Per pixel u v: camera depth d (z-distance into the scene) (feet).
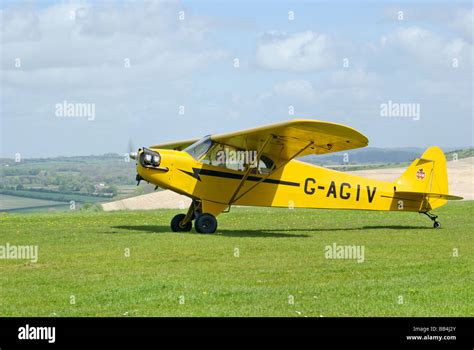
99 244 52.24
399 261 44.04
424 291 33.81
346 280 36.83
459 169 200.75
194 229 67.41
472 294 33.19
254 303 31.24
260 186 66.80
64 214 84.58
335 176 70.74
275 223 74.02
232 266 41.55
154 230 65.05
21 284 35.53
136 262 43.06
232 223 73.87
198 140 68.13
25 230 63.52
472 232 64.64
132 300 31.78
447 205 98.02
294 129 58.54
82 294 33.04
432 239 57.88
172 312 29.66
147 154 62.75
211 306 30.66
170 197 141.08
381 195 73.20
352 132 57.52
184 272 39.27
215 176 64.44
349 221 76.43
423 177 75.51
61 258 44.70
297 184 68.64
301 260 44.16
